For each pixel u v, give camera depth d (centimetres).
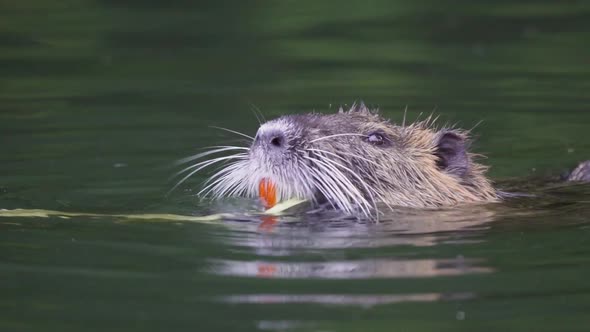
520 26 5081
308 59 4562
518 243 2270
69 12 5488
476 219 2495
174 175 3023
